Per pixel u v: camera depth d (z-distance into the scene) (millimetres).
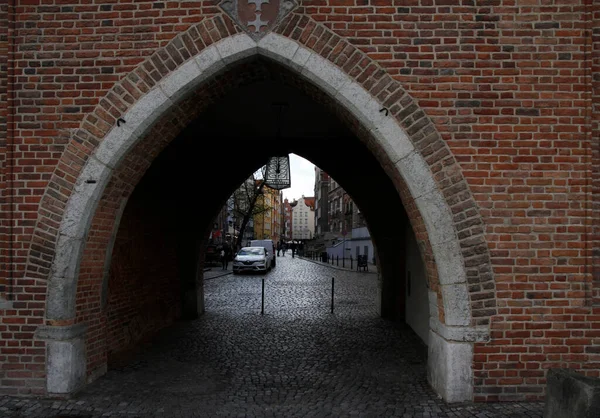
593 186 5199
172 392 5500
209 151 10680
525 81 5172
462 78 5188
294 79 5703
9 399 5129
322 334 8836
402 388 5641
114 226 6004
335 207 61562
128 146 5281
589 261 5082
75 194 5250
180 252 10492
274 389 5656
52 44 5328
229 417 4781
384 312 10602
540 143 5156
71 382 5238
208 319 10438
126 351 7449
